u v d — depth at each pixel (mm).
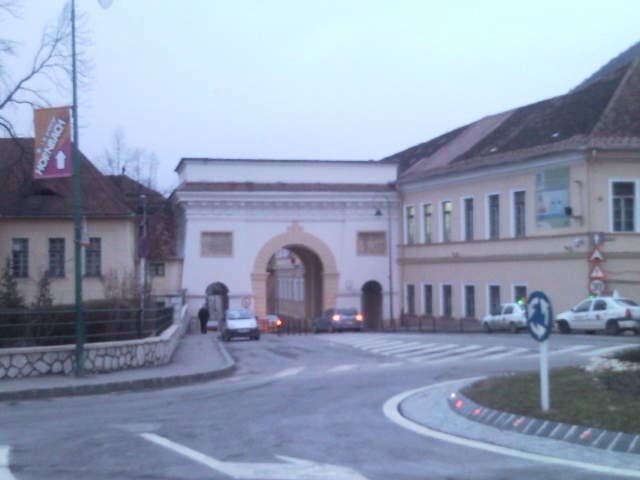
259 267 58062
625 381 14125
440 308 55406
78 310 21578
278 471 9789
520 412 12906
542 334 12883
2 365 21109
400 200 60719
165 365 25719
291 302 83312
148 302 30281
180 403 17172
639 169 41812
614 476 9336
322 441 11992
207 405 16656
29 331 22094
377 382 20484
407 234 60125
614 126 42188
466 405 14516
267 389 19609
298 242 58938
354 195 59500
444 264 54906
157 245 63031
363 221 60281
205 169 57812
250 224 58125
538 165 45031
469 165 51000
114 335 24234
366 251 60281
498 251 48875
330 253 59562
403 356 30484
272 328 56438
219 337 46375
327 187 59250
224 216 57594
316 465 10148
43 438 12641
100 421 14539
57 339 22531
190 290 56844
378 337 42219
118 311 24547
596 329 38375
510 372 21391
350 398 17266
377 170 60969
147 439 12273
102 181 48812
